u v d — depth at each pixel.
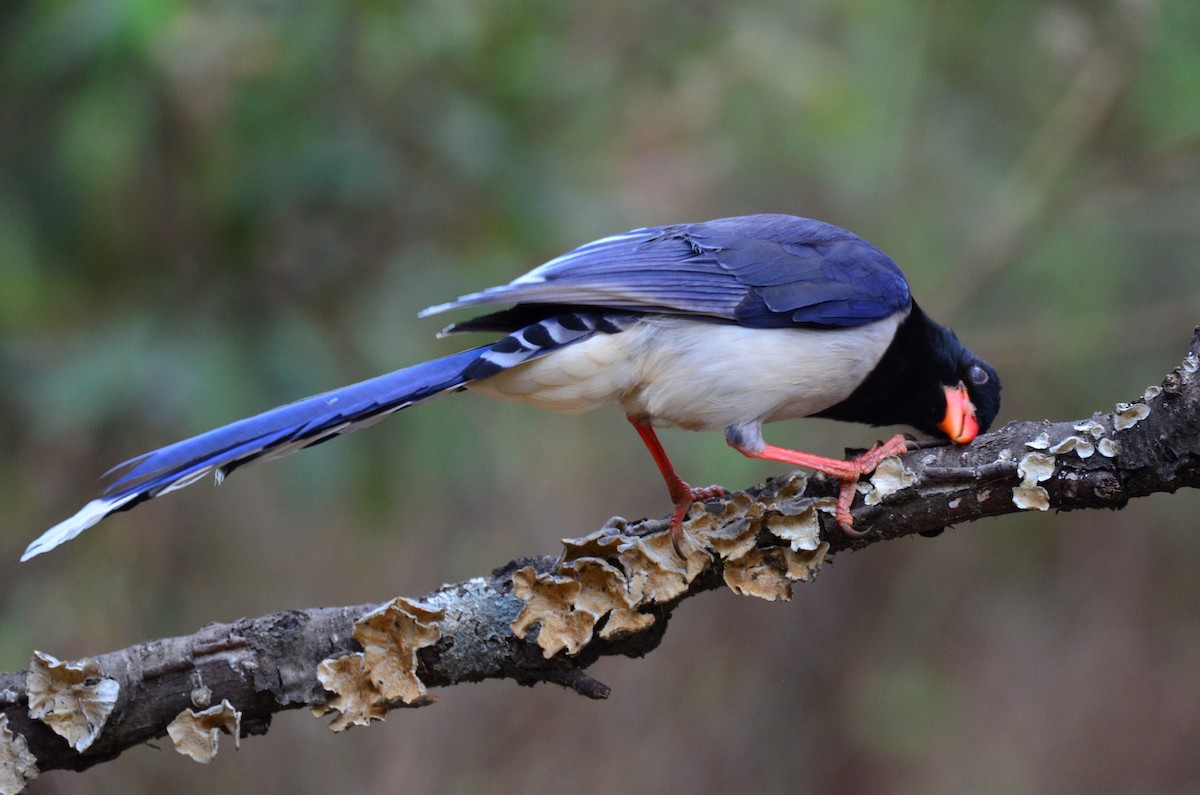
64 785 12.57
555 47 11.23
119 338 10.07
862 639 16.66
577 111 11.53
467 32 10.48
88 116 9.88
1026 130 14.14
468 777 14.39
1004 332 14.42
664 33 12.36
